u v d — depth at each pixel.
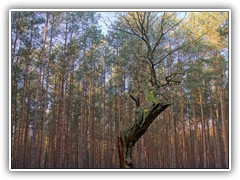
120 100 24.09
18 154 18.39
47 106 21.17
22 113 18.23
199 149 25.27
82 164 21.41
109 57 19.58
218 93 21.34
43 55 16.83
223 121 18.86
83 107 23.41
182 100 22.72
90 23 19.33
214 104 23.97
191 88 18.95
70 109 22.23
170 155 23.47
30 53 16.92
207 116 25.20
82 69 21.27
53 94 21.78
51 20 17.97
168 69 17.23
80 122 22.84
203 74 17.44
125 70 20.16
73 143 24.30
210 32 14.06
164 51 14.23
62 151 20.06
